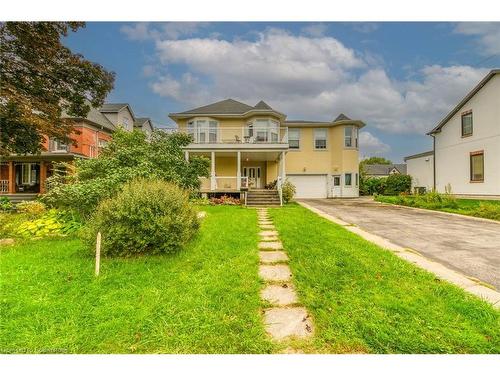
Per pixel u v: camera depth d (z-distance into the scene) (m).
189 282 3.99
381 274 4.22
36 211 9.30
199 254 5.38
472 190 17.33
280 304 3.39
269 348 2.56
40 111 14.29
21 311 3.20
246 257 5.18
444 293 3.53
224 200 16.25
